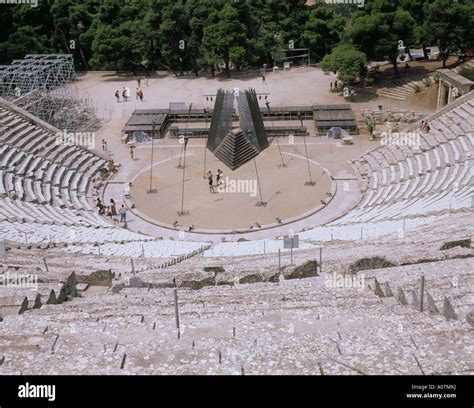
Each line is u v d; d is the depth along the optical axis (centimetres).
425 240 2728
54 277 2331
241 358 1258
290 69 9544
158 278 2395
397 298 1748
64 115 6888
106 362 1271
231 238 4372
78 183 5397
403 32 7988
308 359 1237
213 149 6069
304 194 5062
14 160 5175
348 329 1447
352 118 6638
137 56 9644
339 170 5591
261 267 2530
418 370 1180
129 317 1678
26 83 7038
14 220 3991
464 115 5550
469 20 7881
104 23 10069
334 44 9681
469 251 2267
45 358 1302
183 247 3759
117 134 6875
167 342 1370
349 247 2936
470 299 1653
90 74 9944
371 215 4284
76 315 1717
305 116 7100
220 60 9125
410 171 5100
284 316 1569
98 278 2511
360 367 1202
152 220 4719
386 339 1302
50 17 10281
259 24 10300
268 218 4666
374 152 5759
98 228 4306
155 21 9438
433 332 1319
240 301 1909
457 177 4534
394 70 8300
